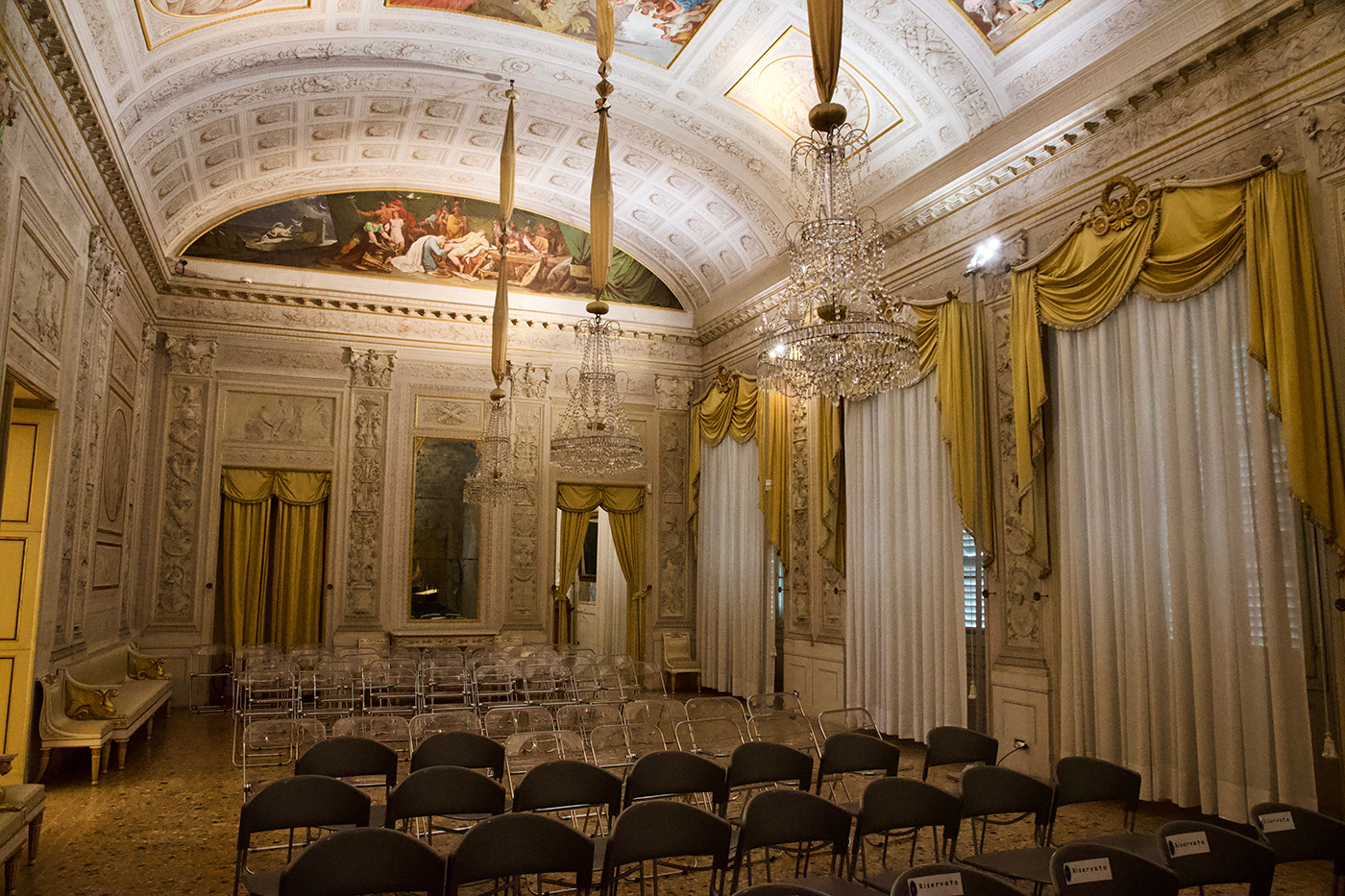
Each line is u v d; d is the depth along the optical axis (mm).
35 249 7469
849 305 6223
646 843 4070
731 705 8211
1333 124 6520
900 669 10625
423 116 13211
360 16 10477
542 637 15859
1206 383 7293
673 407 17203
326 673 11234
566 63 11562
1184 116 7707
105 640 11680
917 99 10250
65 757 9578
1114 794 5152
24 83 6855
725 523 15656
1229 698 6875
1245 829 6723
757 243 14578
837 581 12367
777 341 6523
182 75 10234
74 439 9258
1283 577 6625
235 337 14711
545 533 16109
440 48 11195
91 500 10266
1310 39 6723
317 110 12664
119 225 10969
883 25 9648
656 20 10617
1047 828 5094
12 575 8055
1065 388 8602
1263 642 6723
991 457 9625
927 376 10570
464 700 11898
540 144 14023
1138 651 7652
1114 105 8234
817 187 6996
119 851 6422
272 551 14719
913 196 11031
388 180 15203
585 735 7508
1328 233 6520
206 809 7617
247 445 14594
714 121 12414
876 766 6113
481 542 15688
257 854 6371
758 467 14562
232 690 13148
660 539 16875
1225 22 7219
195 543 14164
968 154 10148
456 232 15914
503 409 14867
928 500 10438
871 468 11531
